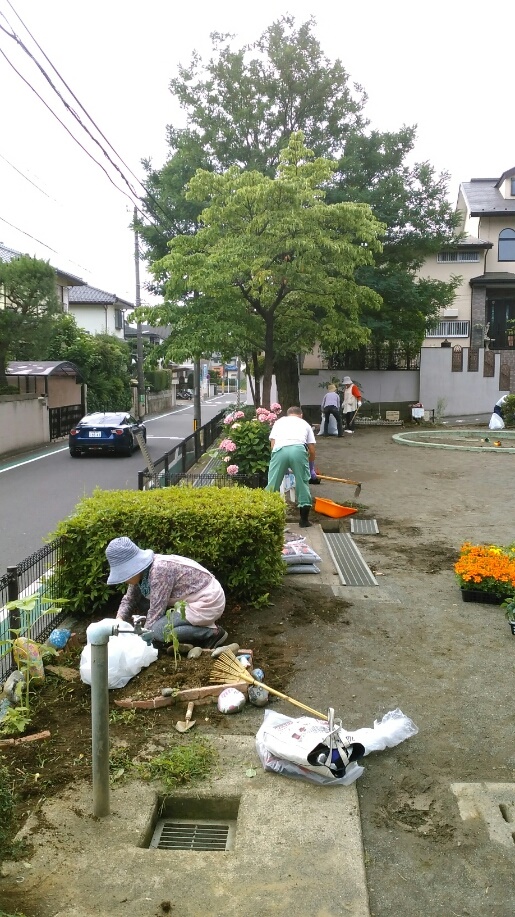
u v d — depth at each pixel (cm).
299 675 473
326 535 880
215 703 434
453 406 2755
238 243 1330
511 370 2909
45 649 448
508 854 305
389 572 719
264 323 1562
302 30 1991
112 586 589
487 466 1502
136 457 1994
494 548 670
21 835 312
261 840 311
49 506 1211
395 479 1334
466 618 582
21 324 2105
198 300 1502
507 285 3127
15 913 266
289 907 274
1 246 3350
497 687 458
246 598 602
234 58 1952
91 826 320
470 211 3166
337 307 1886
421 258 2414
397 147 2219
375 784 356
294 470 884
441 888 286
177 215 2077
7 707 420
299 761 347
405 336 2392
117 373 3581
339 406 2183
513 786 351
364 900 277
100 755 323
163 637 480
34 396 2292
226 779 356
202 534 580
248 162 2000
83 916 268
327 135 2127
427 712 426
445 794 346
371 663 493
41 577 574
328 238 1355
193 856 302
